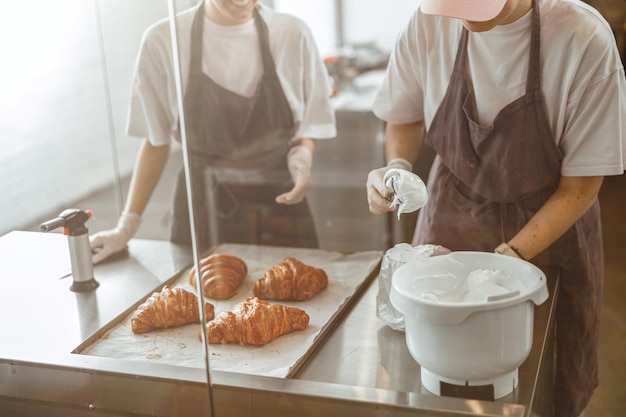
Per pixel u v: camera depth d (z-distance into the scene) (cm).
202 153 179
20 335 134
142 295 150
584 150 114
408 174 126
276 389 107
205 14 175
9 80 177
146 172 187
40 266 162
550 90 114
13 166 179
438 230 125
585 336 123
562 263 119
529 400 99
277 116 174
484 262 111
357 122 167
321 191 170
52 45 180
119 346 129
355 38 166
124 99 187
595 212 121
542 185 119
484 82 118
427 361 101
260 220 174
